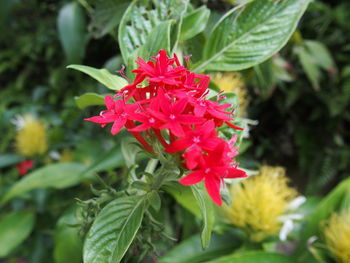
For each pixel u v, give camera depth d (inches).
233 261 7.2
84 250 4.6
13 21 21.6
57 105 20.0
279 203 8.6
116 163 8.5
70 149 16.9
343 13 21.7
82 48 13.0
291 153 22.9
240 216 8.5
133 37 6.0
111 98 4.8
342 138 22.8
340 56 22.1
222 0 7.7
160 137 4.5
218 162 4.0
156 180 5.0
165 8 6.2
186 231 9.5
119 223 4.8
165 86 4.6
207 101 4.5
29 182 10.0
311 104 22.2
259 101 19.7
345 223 8.2
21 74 21.9
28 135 14.1
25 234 12.1
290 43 11.0
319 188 21.3
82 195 13.2
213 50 6.3
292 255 8.5
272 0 6.1
